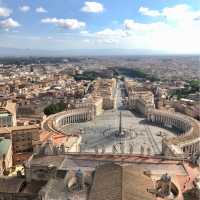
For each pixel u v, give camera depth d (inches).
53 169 3865.7
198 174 3831.2
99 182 3006.9
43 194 2942.9
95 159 4288.9
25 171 4013.3
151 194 2832.2
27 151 6894.7
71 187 3085.6
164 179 3041.3
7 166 5590.6
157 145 7623.0
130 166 3348.9
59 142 6294.3
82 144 7672.2
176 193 3154.5
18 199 3585.1
